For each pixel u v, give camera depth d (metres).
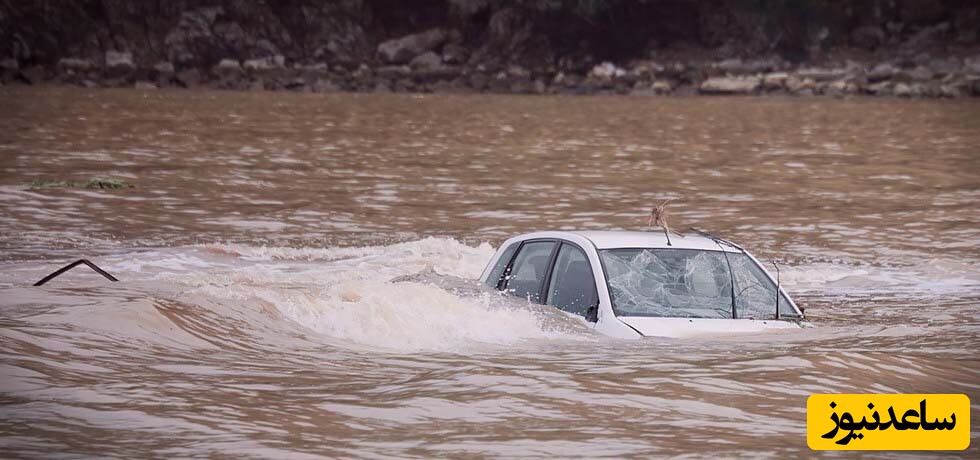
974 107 165.75
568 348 16.11
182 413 11.48
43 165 62.28
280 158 70.62
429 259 32.44
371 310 17.52
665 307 18.39
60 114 117.50
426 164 68.25
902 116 140.12
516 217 45.16
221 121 111.62
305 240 38.34
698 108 161.50
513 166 67.56
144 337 14.91
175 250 33.78
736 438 10.91
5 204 44.84
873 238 39.22
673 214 46.09
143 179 56.47
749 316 18.70
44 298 17.36
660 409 11.97
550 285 19.86
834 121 128.25
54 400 11.71
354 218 44.50
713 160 73.62
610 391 12.73
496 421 11.48
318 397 12.41
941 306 24.61
